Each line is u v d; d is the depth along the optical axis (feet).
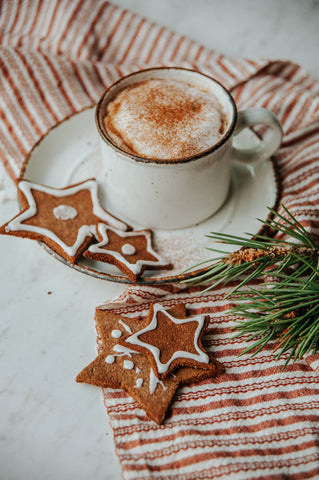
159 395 1.12
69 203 1.34
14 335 1.23
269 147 1.38
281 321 1.11
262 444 1.09
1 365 1.19
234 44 1.81
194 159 1.19
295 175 1.44
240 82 1.63
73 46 1.73
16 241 1.37
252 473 1.05
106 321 1.22
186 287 1.28
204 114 1.27
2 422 1.13
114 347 1.18
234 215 1.39
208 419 1.12
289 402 1.14
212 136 1.26
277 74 1.67
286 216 1.35
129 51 1.75
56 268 1.33
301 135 1.52
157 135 1.23
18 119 1.55
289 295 1.11
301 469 1.06
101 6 1.75
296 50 1.80
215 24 1.86
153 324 1.20
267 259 1.17
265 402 1.14
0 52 1.61
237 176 1.45
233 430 1.10
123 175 1.25
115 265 1.26
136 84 1.35
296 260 1.17
